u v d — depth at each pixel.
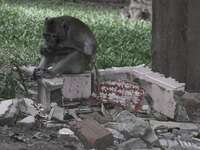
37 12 23.34
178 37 10.86
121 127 8.30
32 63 13.10
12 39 16.14
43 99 9.59
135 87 9.88
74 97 9.84
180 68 10.91
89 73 10.16
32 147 7.71
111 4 32.25
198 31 10.59
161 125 8.88
